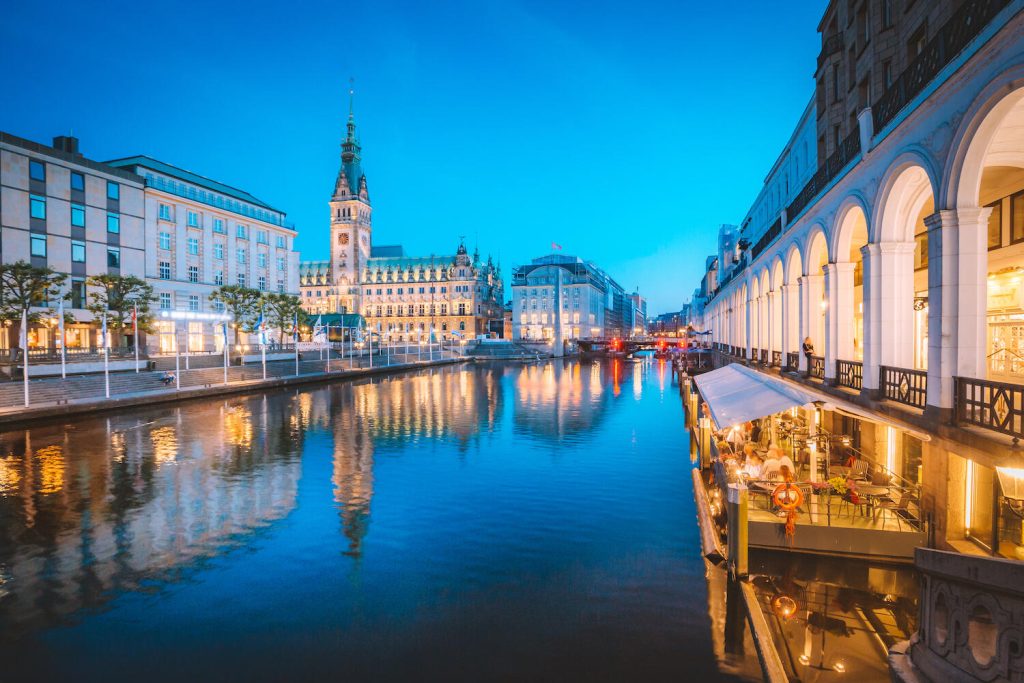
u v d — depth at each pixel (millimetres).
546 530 14625
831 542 11609
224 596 10992
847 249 18047
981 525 10156
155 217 62688
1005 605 4312
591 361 111000
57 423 31484
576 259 156375
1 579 11727
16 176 48875
